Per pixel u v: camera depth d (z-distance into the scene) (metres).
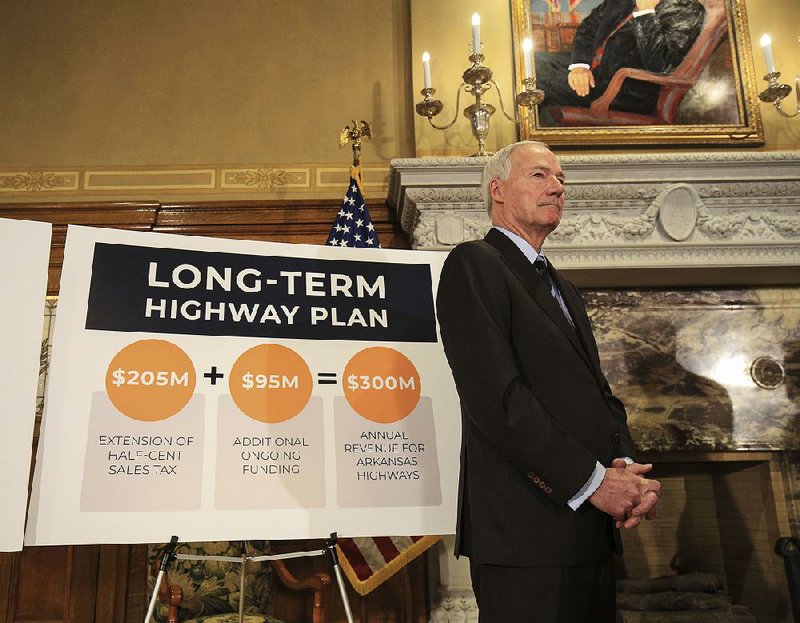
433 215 3.58
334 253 2.12
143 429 1.78
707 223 3.59
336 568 1.94
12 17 4.24
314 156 4.11
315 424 1.91
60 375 1.77
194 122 4.13
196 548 3.03
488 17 4.17
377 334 2.05
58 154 4.04
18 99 4.11
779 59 4.16
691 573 3.90
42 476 1.68
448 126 3.68
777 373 3.81
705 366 3.82
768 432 3.75
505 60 4.11
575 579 1.40
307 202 3.97
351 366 2.00
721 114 4.05
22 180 3.98
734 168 3.59
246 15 4.30
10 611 3.33
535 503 1.43
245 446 1.84
